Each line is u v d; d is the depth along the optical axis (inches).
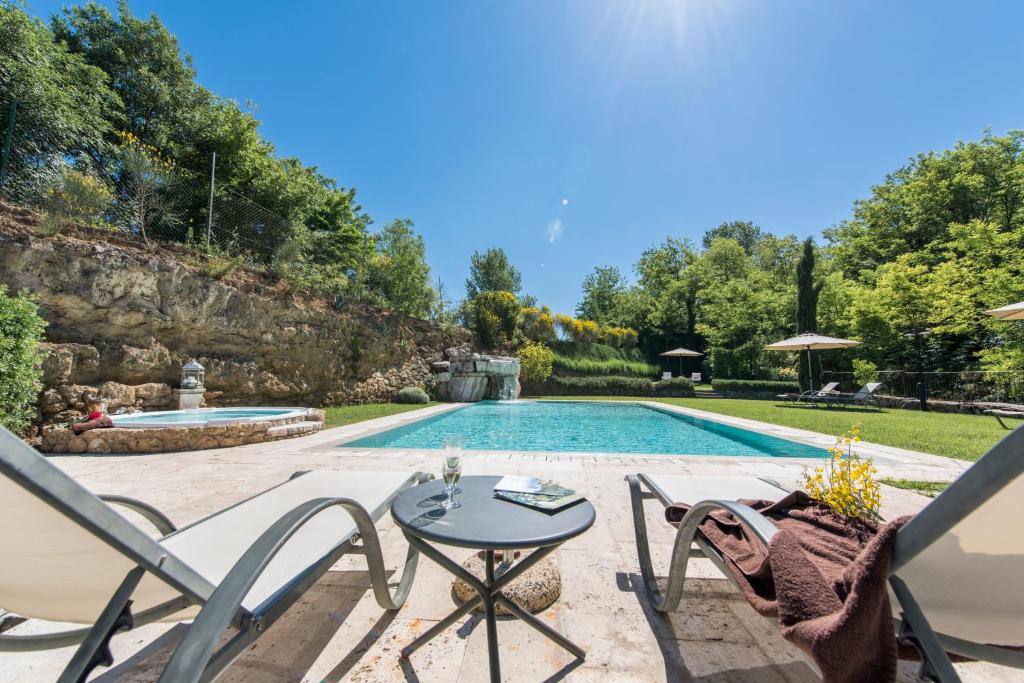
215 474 157.1
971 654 41.0
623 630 65.0
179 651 31.1
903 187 716.0
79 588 38.6
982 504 27.2
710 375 944.9
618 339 936.9
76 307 259.4
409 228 695.7
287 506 73.3
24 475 26.4
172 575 35.2
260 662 56.9
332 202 625.6
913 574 34.6
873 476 155.9
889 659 30.6
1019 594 35.6
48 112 299.3
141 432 203.8
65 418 239.6
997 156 642.2
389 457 188.5
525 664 56.9
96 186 299.3
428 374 576.7
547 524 52.0
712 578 82.1
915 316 558.6
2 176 273.1
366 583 79.6
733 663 57.2
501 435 319.0
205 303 327.9
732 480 91.7
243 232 422.6
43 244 248.8
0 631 63.1
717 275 1027.3
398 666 56.6
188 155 436.8
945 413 419.5
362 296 507.5
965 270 505.7
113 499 62.3
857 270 795.4
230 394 348.8
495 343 701.9
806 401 572.7
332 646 60.7
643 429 354.9
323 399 430.9
